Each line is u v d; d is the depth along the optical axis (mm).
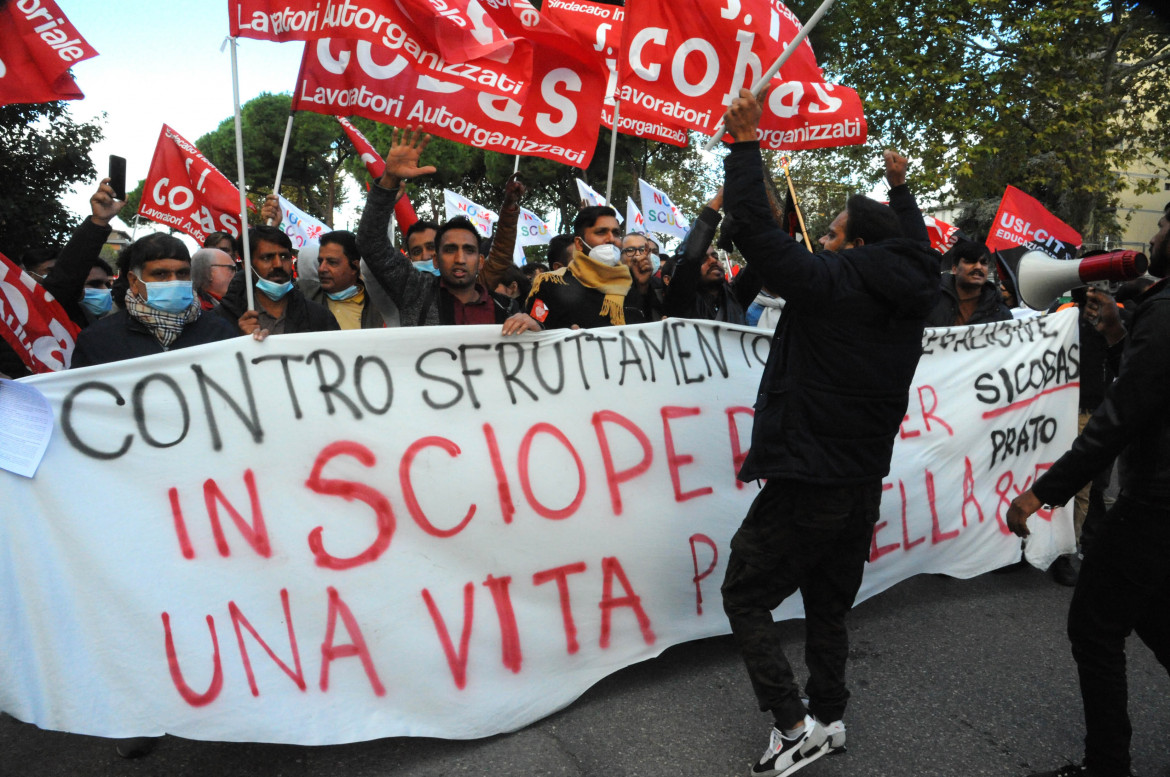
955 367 3857
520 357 2793
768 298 4707
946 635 3357
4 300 3111
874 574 3562
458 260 3553
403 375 2615
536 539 2738
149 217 5637
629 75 3934
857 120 4211
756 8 4000
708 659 3117
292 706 2350
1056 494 2227
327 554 2445
